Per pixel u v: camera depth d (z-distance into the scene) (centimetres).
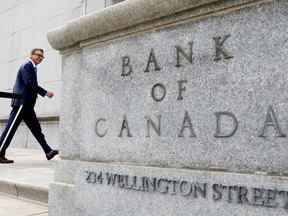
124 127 284
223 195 221
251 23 220
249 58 219
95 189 298
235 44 226
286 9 207
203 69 239
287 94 203
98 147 302
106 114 299
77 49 336
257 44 217
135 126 276
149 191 259
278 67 207
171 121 253
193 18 247
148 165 264
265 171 207
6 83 1162
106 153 294
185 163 243
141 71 276
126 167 276
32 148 1020
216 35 235
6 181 454
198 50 243
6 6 1198
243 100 220
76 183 314
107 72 302
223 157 225
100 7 891
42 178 466
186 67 248
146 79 272
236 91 223
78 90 332
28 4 1118
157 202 253
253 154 212
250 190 210
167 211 247
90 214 299
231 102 225
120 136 286
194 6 242
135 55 282
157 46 267
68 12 989
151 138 264
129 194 271
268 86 210
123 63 290
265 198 204
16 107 621
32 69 624
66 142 338
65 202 325
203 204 229
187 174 239
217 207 223
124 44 291
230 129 223
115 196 281
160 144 258
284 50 206
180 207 240
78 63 335
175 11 253
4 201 422
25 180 450
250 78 218
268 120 208
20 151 920
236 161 219
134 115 278
